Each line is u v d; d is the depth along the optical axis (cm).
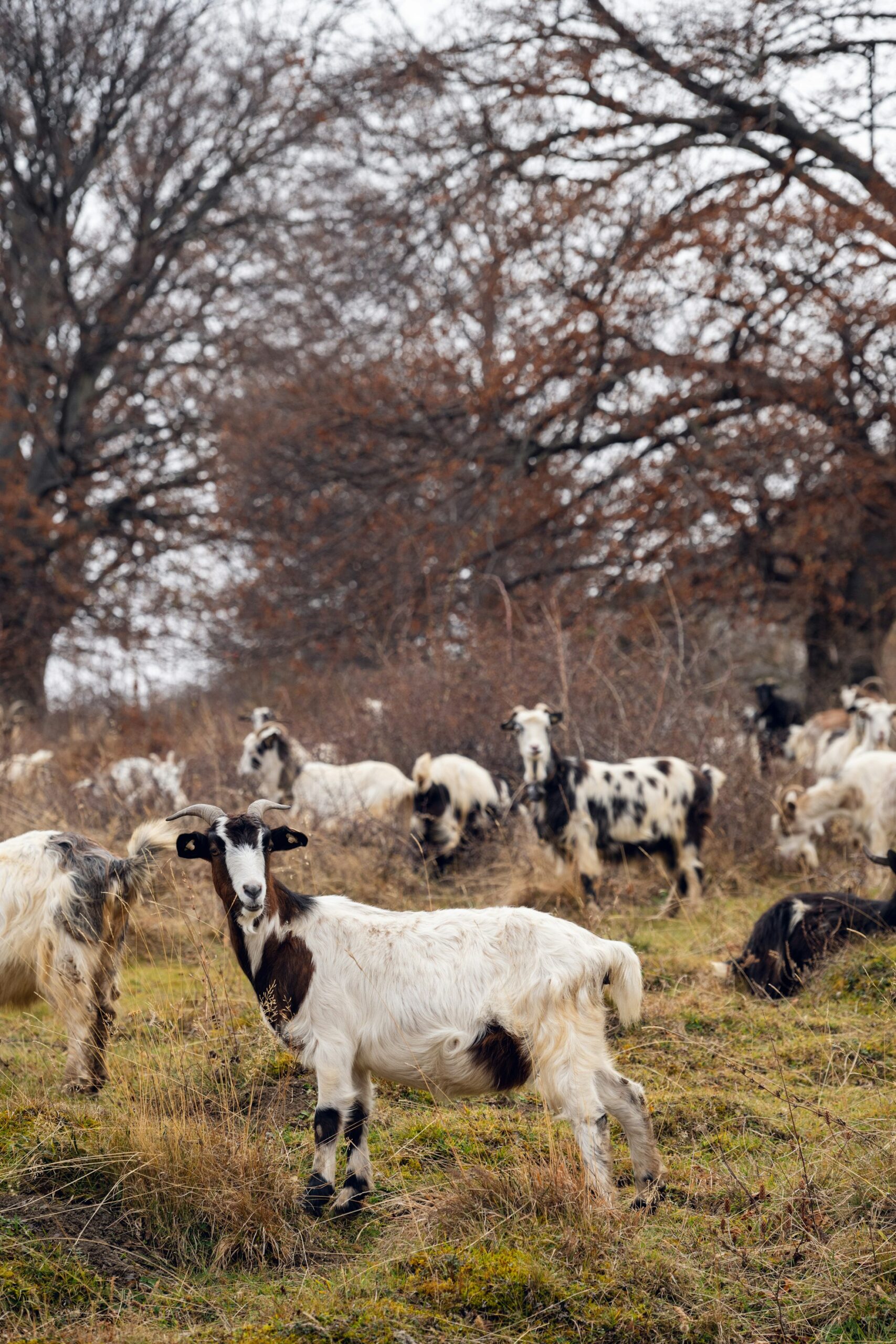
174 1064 579
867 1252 423
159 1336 379
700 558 1795
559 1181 452
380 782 1091
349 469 1997
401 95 1953
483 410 1841
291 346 2409
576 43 1827
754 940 743
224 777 1152
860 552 1867
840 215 1727
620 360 1814
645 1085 578
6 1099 561
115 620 2267
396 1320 385
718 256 1750
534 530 1848
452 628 1664
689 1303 401
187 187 2456
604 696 1236
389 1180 491
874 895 935
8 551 2277
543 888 939
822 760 1319
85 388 2450
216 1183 460
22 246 2442
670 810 959
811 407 1764
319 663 2092
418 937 478
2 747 1331
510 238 1872
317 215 2462
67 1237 432
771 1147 516
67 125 2348
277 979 479
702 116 1809
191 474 2409
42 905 573
